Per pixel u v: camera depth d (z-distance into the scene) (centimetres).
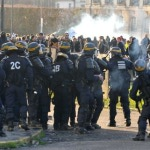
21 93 2189
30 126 2311
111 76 2550
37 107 2338
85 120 2347
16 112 2230
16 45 2272
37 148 1909
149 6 17600
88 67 2292
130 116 2850
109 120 2686
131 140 2106
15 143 1941
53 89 2364
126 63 2558
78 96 2330
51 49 2855
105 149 1853
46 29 15150
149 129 2423
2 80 2095
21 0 16025
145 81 2083
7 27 14738
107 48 6006
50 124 2600
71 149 1866
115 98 2552
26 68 2191
